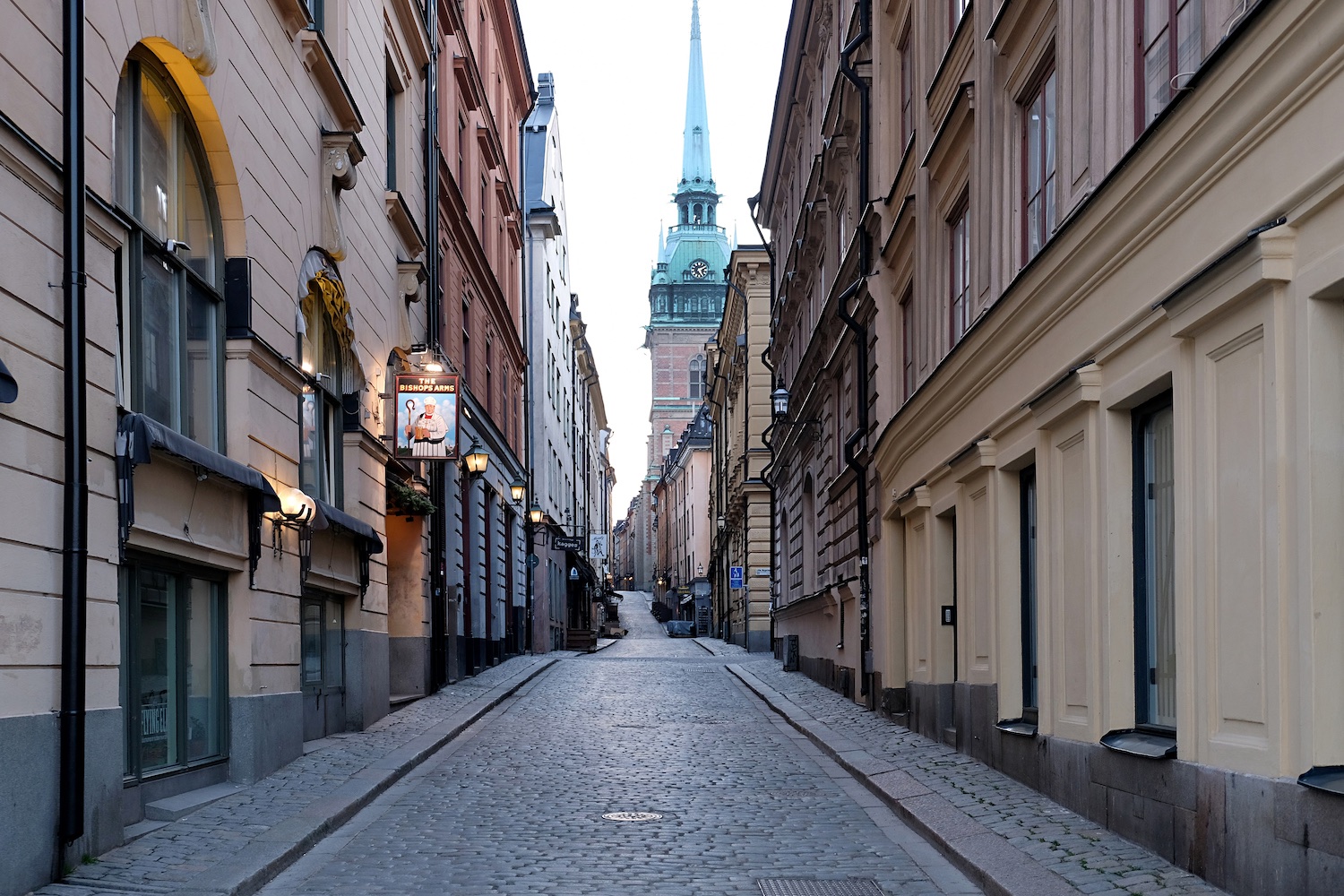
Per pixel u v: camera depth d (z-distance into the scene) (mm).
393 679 19797
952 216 13781
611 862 7832
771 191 34906
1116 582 8070
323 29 14711
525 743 14727
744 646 47156
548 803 10211
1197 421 6668
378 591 16344
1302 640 5559
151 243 9109
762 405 40594
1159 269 7297
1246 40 5992
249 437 10820
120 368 8406
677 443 107250
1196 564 6664
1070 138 9195
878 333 17219
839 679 21750
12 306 6531
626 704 20547
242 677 10547
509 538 35594
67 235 7137
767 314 40031
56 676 6898
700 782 11422
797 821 9406
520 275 39062
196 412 10180
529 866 7691
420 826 9148
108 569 7641
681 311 130875
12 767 6320
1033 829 8125
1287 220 5723
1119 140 8312
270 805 9383
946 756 12289
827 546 23703
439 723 15953
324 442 14227
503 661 32312
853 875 7488
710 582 74875
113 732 7613
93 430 7492
